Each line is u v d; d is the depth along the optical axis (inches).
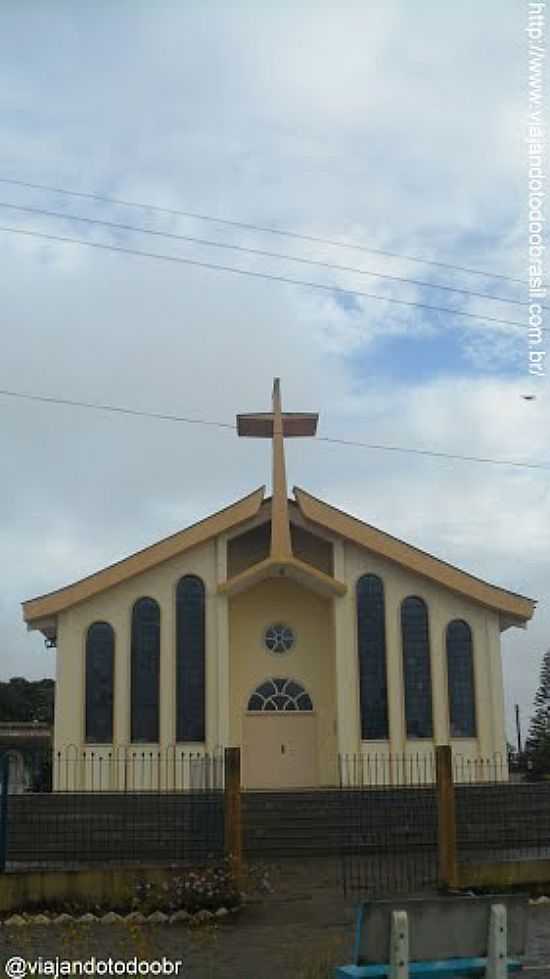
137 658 1109.1
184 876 557.0
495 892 602.5
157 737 1090.7
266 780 1143.6
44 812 805.9
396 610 1152.2
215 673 1111.0
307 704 1173.1
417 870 686.5
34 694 2738.7
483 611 1163.9
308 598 1197.7
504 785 931.3
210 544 1143.6
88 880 555.5
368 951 286.7
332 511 1152.2
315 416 1167.0
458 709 1138.0
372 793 882.8
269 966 414.6
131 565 1109.1
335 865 726.5
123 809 810.8
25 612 1102.4
